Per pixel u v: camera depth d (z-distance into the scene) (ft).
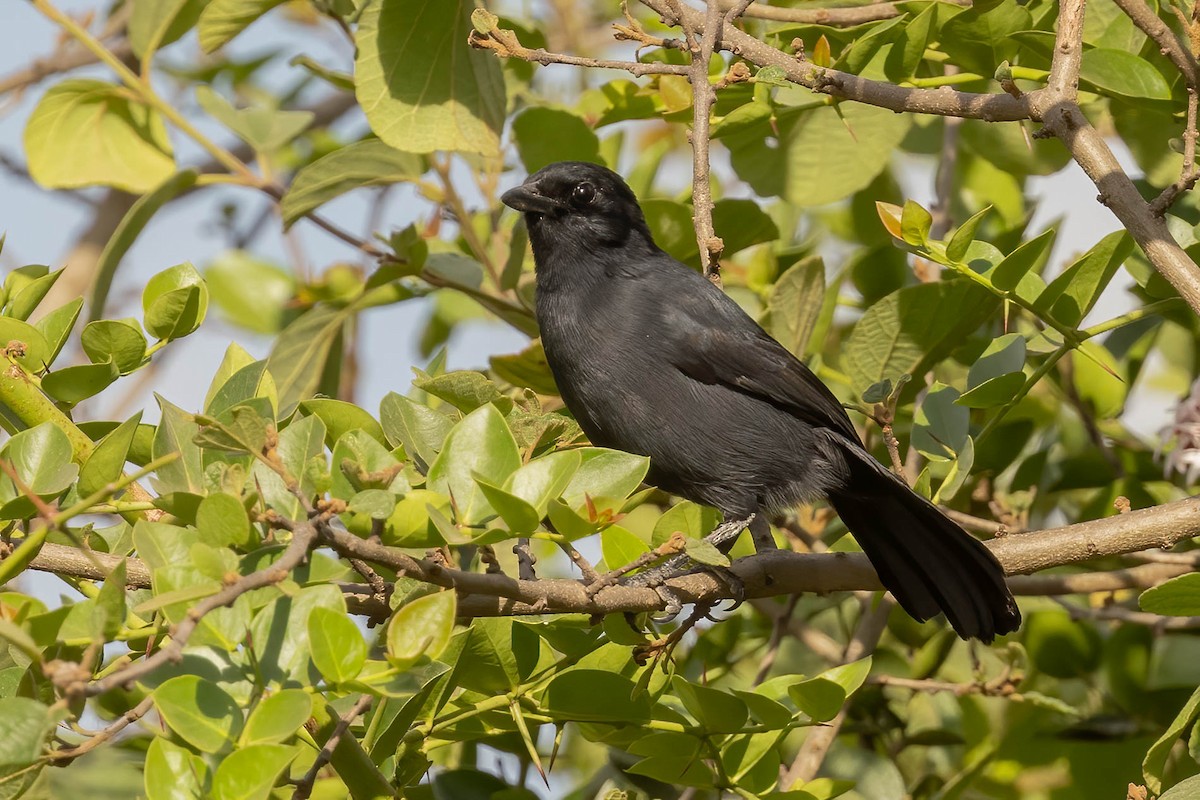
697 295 35.04
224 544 20.43
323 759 21.62
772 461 34.55
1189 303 26.16
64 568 25.62
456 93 36.55
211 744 18.83
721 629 37.63
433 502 21.72
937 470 35.50
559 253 35.24
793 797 26.86
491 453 22.68
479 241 42.16
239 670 20.16
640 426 34.47
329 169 39.17
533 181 35.70
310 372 40.75
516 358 37.68
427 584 22.53
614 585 25.73
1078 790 36.60
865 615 37.04
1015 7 33.12
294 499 22.21
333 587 20.62
